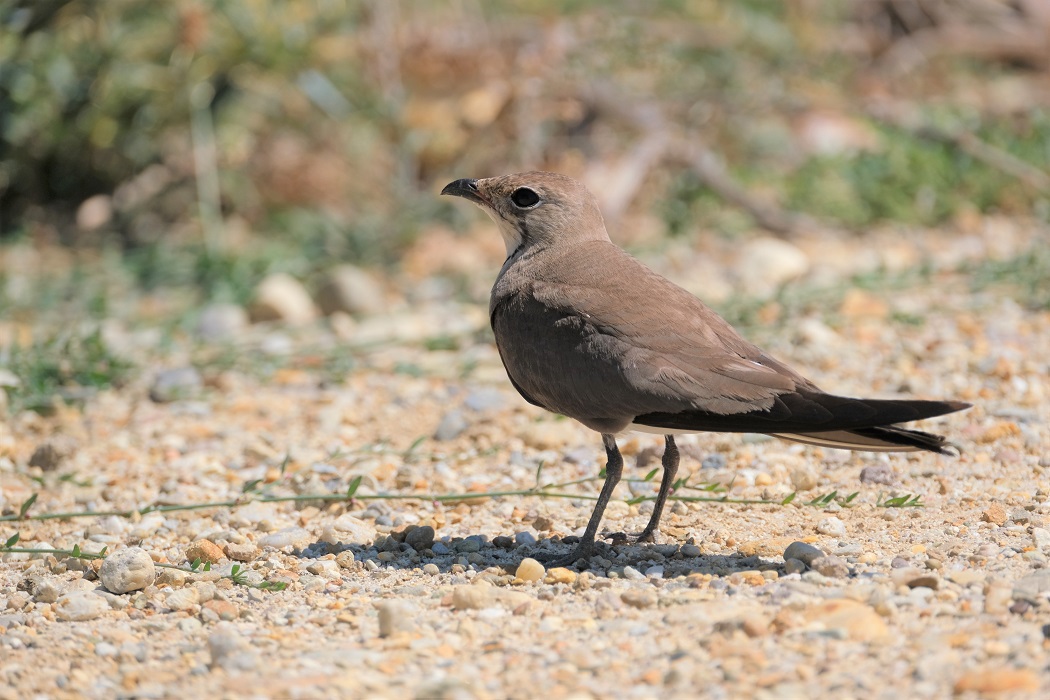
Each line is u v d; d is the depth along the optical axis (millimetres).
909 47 21828
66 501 10414
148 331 15406
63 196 19922
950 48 21906
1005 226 18047
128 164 19562
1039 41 22078
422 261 17672
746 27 21672
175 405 12805
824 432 8219
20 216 19672
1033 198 18625
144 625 7605
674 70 20516
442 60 19031
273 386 13398
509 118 19078
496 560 8781
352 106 19312
